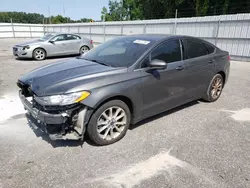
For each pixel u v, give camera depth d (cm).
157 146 279
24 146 272
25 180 213
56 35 1079
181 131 321
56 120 239
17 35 2919
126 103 297
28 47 993
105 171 229
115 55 334
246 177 222
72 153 259
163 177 221
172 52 344
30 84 278
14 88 532
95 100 250
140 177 221
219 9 2338
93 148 271
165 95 336
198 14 2442
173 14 2833
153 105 322
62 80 261
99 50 379
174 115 380
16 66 845
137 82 289
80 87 246
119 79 273
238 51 1097
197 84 395
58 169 230
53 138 248
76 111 247
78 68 301
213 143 288
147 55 308
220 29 1145
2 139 288
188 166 239
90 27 2161
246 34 1048
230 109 413
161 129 326
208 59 408
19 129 318
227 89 552
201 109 411
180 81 354
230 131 323
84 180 215
